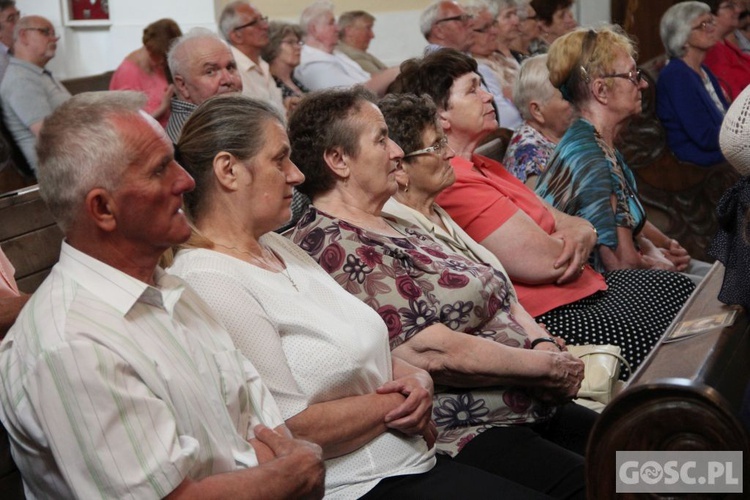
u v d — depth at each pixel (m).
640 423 1.72
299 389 2.15
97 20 7.98
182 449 1.69
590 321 3.24
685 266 4.39
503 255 3.25
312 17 6.72
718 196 5.07
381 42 8.71
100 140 1.74
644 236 4.39
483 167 3.55
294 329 2.20
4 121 5.20
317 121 2.67
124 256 1.81
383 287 2.58
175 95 5.01
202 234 2.24
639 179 5.14
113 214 1.76
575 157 3.73
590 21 8.53
